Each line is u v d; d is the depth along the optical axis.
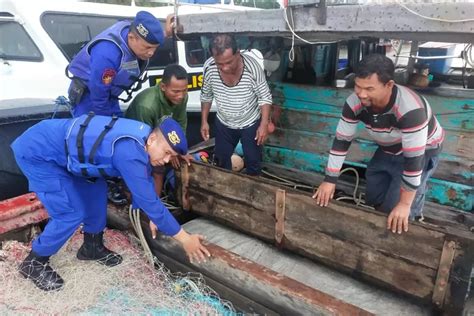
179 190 3.01
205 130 3.29
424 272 1.91
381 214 1.97
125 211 2.91
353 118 2.00
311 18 2.03
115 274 2.43
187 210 3.01
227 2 5.70
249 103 2.99
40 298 2.22
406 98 1.78
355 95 1.94
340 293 2.15
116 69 2.43
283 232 2.44
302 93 3.28
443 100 2.68
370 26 1.83
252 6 5.65
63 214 2.23
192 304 2.24
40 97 3.69
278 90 3.41
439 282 1.87
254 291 2.12
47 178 2.16
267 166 3.65
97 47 2.41
